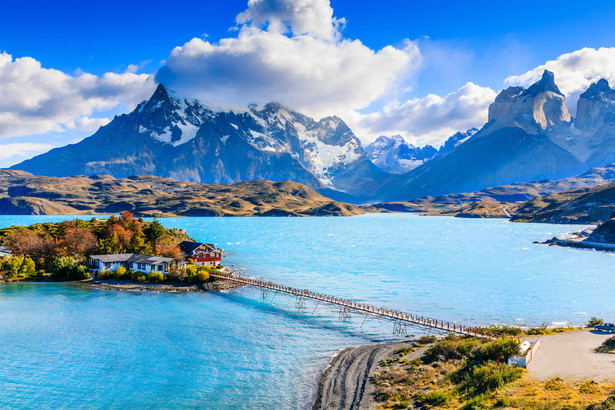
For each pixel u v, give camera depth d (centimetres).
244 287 12225
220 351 7131
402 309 10169
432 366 6044
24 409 5150
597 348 6588
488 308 10388
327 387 5700
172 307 9919
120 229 14762
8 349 7056
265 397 5466
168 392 5603
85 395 5506
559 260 19325
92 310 9494
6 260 12769
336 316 9506
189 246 15075
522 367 5619
